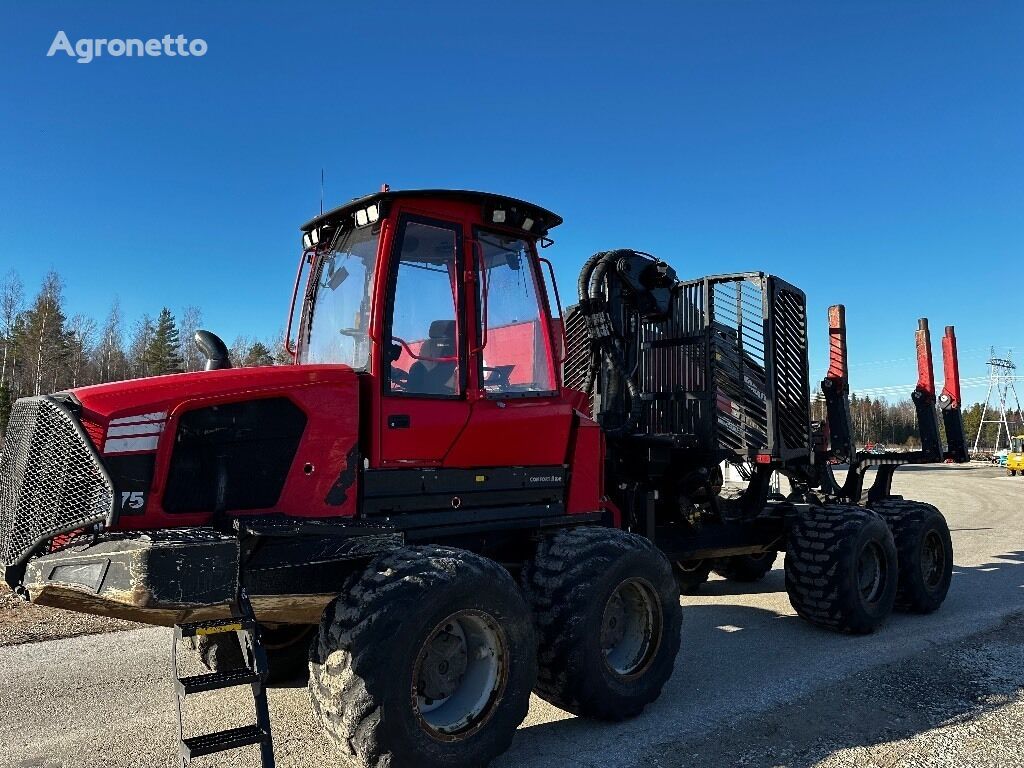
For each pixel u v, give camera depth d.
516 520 4.12
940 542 6.73
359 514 3.49
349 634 2.95
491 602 3.28
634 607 4.19
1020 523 13.85
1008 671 4.79
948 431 7.94
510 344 4.21
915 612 6.54
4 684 4.54
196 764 3.40
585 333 6.45
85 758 3.48
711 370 6.14
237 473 3.18
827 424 7.08
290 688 4.53
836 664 4.98
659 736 3.74
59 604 3.01
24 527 3.09
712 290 6.34
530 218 4.27
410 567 3.14
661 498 5.83
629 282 5.89
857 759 3.44
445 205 3.94
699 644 5.54
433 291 3.88
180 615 2.81
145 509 2.96
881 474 7.54
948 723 3.88
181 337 53.56
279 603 3.30
